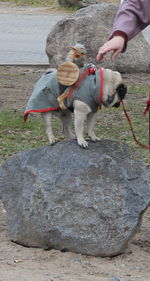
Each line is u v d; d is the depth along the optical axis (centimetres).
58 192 547
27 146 901
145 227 638
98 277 507
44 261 539
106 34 1411
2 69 1476
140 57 1443
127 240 548
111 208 544
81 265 531
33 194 554
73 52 541
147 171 566
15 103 1146
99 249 545
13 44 1831
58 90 541
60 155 562
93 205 543
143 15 472
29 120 1030
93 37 1402
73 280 494
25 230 561
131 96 1213
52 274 508
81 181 547
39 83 560
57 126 988
